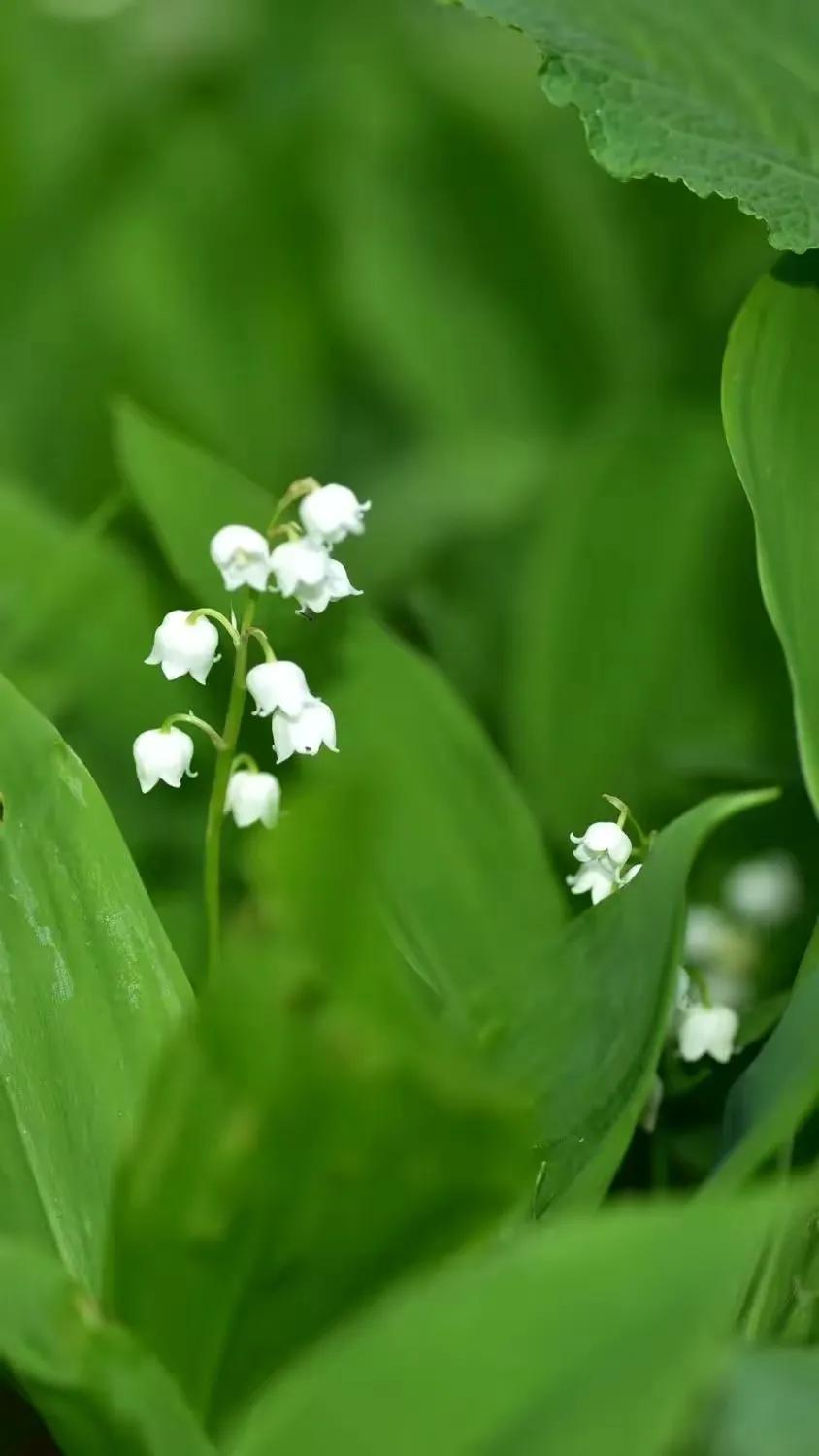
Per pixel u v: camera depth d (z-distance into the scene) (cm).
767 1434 57
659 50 64
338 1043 56
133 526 71
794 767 73
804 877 71
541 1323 55
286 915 56
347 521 65
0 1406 64
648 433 76
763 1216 55
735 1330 60
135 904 62
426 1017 57
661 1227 55
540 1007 62
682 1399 54
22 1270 57
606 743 73
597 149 63
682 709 74
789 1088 60
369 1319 56
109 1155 60
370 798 56
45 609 70
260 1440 56
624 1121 60
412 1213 57
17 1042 61
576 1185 60
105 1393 57
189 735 70
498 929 65
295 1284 58
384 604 80
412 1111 57
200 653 65
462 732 68
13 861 61
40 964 61
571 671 74
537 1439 55
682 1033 65
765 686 74
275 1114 57
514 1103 57
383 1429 55
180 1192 57
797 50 64
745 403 62
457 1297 55
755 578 74
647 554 75
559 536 75
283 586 65
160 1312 58
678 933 60
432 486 82
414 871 66
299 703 65
